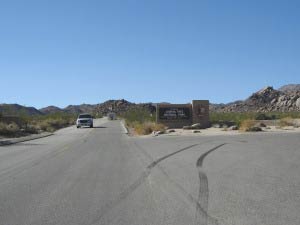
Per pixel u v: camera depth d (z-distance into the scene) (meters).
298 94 176.88
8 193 13.34
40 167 19.73
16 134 51.94
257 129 45.09
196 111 57.12
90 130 61.94
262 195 12.10
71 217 10.20
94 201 11.95
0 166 20.50
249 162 19.05
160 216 10.14
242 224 9.28
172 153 24.22
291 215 9.91
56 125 82.50
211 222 9.52
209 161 19.81
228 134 41.31
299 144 27.56
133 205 11.35
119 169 18.38
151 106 149.25
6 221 9.91
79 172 17.73
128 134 50.19
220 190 13.00
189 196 12.29
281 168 17.09
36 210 10.95
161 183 14.55
